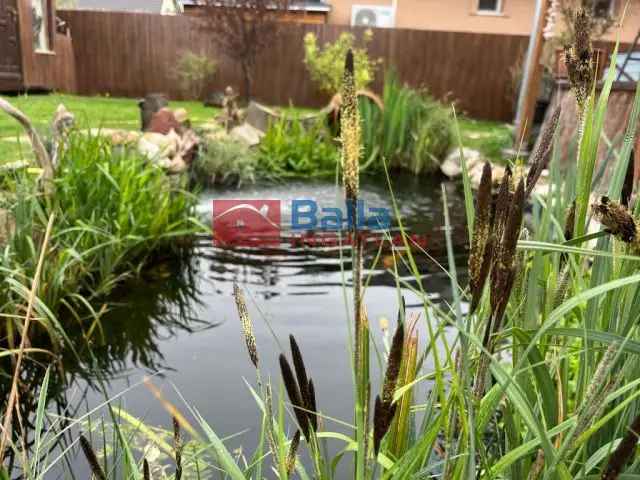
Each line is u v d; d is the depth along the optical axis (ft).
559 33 21.16
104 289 9.25
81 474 4.75
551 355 3.00
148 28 40.45
